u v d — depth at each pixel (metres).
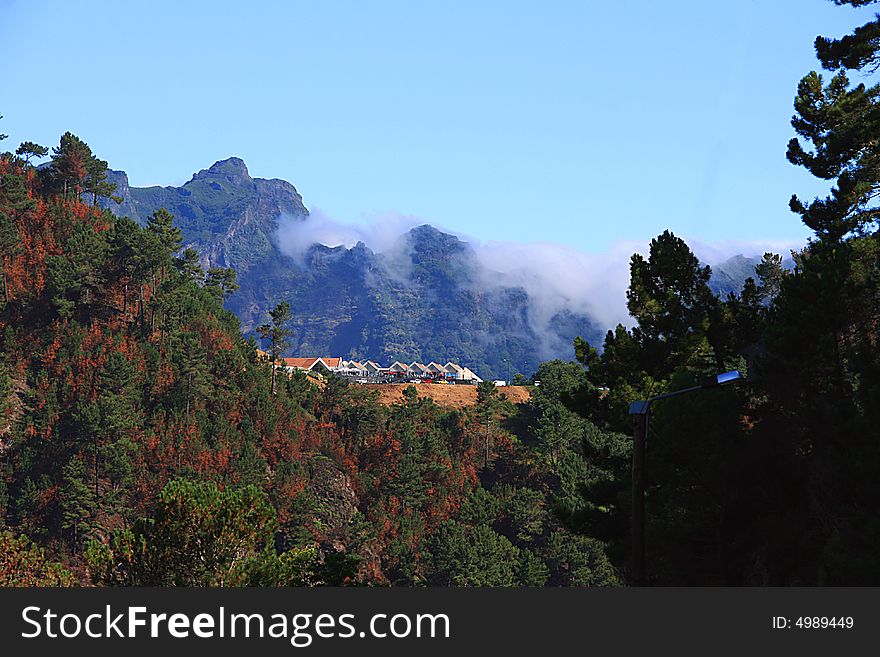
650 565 35.22
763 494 32.56
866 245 37.03
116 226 196.12
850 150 48.25
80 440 150.62
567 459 145.62
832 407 30.06
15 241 191.75
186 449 158.25
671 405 34.91
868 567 24.61
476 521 152.88
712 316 44.97
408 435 175.25
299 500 151.50
